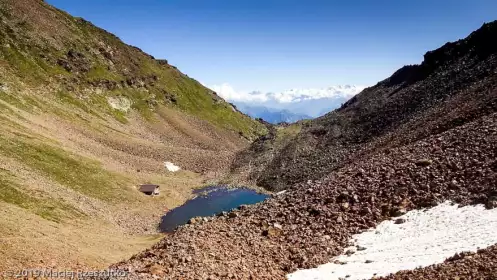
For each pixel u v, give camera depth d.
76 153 101.12
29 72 161.88
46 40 193.00
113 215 78.31
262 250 29.53
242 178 123.75
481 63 85.81
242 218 36.41
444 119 58.12
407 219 30.70
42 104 140.50
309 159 111.31
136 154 137.00
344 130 117.94
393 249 26.67
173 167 135.25
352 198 35.84
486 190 29.88
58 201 68.00
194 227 32.97
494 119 41.34
